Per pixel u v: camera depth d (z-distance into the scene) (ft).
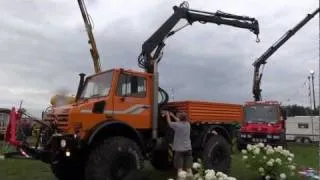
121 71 35.27
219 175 24.86
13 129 33.68
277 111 76.33
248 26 57.62
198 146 39.81
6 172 40.93
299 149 81.41
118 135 34.19
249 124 76.54
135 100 35.83
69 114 32.48
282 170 36.40
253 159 37.09
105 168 31.50
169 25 49.29
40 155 33.17
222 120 42.22
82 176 36.32
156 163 40.22
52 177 38.32
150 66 41.04
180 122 35.50
